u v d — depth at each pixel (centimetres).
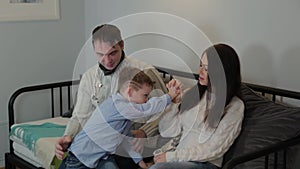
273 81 280
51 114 408
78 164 241
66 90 407
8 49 380
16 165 327
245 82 297
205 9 315
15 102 388
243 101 247
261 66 286
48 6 394
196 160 234
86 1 411
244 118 246
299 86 267
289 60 270
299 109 238
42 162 299
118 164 246
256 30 286
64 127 329
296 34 264
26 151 319
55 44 404
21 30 384
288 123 232
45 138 305
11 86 387
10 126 343
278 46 275
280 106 247
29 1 384
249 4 287
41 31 394
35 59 395
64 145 253
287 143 220
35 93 398
